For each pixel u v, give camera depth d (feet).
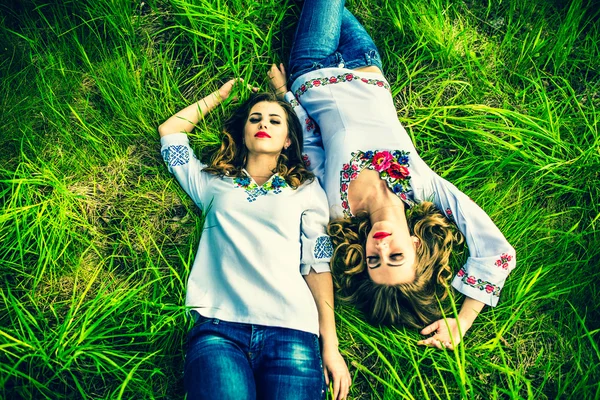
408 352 5.49
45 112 5.85
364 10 6.52
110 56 6.03
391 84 6.40
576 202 6.13
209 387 4.39
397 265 5.02
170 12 6.26
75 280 5.52
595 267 5.84
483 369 5.61
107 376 5.31
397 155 5.31
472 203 5.41
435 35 6.32
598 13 6.56
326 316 5.18
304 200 5.29
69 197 5.66
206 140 5.91
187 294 5.10
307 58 5.84
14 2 6.03
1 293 5.28
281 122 5.45
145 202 5.92
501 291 5.71
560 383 5.59
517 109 6.39
